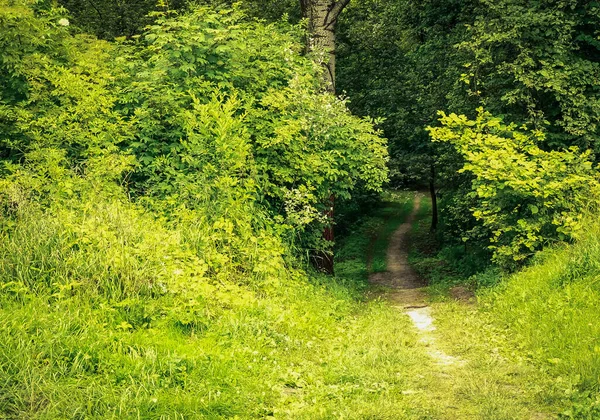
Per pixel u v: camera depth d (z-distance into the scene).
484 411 5.76
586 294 8.89
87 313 6.97
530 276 10.90
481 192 12.48
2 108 11.66
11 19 12.04
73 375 5.75
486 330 9.07
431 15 19.53
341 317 10.38
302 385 6.56
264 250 10.54
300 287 10.84
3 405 5.19
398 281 21.02
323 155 13.48
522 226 12.18
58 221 8.54
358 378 6.79
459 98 17.05
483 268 17.77
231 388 6.03
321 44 17.62
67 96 12.27
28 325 6.21
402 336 8.83
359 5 28.25
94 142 11.86
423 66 21.20
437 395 6.36
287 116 13.48
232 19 13.72
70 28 15.60
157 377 5.90
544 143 14.98
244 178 12.08
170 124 12.70
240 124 12.12
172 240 9.07
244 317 8.06
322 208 14.67
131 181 12.32
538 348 7.63
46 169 10.84
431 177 29.66
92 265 7.81
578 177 11.84
